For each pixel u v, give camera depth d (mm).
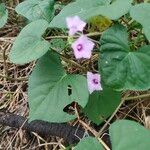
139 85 186
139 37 214
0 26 239
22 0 277
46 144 214
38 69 201
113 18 184
